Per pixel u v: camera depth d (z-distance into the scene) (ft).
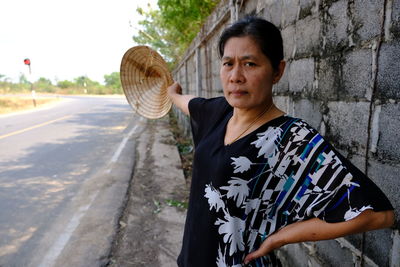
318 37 5.23
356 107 4.31
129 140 25.59
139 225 10.45
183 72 31.32
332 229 2.65
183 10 22.54
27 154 20.66
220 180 3.31
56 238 9.71
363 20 4.05
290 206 3.03
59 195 13.25
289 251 6.98
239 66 3.22
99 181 14.78
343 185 2.59
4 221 10.91
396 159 3.62
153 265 8.36
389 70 3.64
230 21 11.21
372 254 4.16
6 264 8.45
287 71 6.64
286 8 6.48
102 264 8.38
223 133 3.61
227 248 3.35
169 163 17.76
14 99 83.05
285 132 3.06
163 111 6.26
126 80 6.22
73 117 45.09
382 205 2.48
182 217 11.00
